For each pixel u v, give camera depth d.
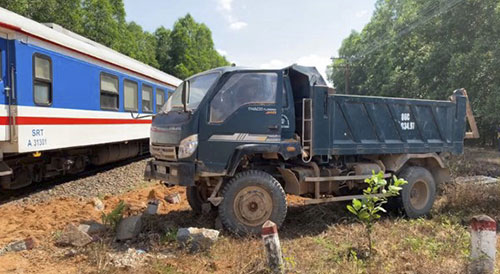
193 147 4.94
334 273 3.93
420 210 6.43
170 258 4.29
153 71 14.07
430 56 21.42
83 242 4.71
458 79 19.20
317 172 5.64
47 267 4.10
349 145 5.82
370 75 39.59
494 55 17.12
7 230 5.41
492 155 16.91
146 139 14.82
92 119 9.72
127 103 11.77
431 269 3.93
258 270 3.89
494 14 17.97
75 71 8.99
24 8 16.44
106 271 3.87
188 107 5.23
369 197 4.61
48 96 8.04
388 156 6.48
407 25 25.88
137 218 5.11
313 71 5.72
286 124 5.43
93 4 26.95
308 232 5.57
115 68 10.96
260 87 5.27
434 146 6.80
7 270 3.99
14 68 7.06
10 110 7.02
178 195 7.33
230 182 5.09
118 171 11.05
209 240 4.51
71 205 6.88
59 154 9.53
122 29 34.03
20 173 8.36
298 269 3.99
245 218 5.10
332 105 5.66
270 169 5.73
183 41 45.59
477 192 6.80
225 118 5.09
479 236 3.70
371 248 4.50
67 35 9.22
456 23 20.08
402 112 6.42
